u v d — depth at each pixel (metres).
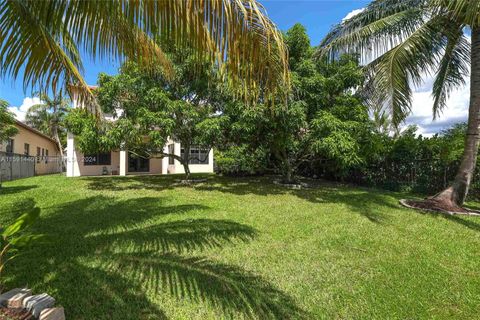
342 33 8.47
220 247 4.29
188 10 1.95
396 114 7.70
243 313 2.66
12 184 12.17
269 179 14.55
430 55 7.62
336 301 2.89
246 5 2.04
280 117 8.55
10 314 2.41
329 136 8.57
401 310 2.76
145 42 3.43
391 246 4.45
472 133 7.11
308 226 5.56
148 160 20.41
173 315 2.62
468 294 3.04
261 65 2.37
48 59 3.79
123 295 2.91
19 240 2.58
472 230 5.35
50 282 3.14
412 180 10.50
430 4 6.43
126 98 10.12
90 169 18.50
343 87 9.38
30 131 20.31
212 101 10.46
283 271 3.53
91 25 2.84
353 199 8.59
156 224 5.52
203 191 10.30
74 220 5.86
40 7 2.75
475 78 6.93
